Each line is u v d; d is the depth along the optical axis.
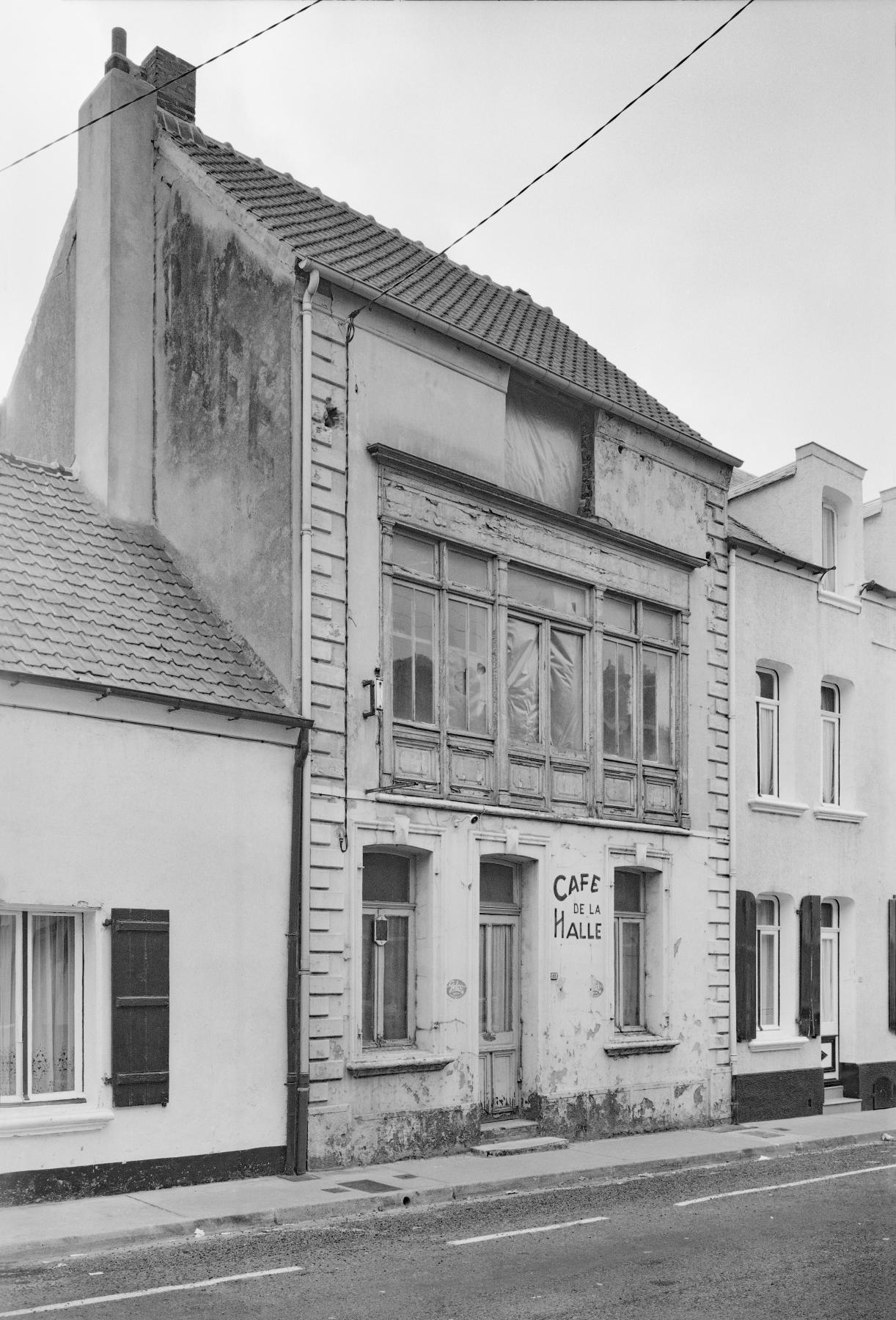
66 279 19.33
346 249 17.48
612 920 19.09
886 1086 24.61
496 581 17.86
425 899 16.66
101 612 14.83
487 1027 17.58
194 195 17.75
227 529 16.55
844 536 25.56
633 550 20.06
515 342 19.23
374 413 16.59
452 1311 9.25
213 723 14.47
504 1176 14.84
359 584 16.09
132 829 13.62
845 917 24.50
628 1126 19.00
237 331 16.80
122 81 18.36
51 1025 13.16
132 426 17.61
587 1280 10.21
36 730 13.02
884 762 25.59
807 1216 13.05
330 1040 15.12
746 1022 21.17
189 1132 13.73
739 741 22.11
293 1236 11.92
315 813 15.27
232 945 14.33
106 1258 10.92
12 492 16.12
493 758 17.61
